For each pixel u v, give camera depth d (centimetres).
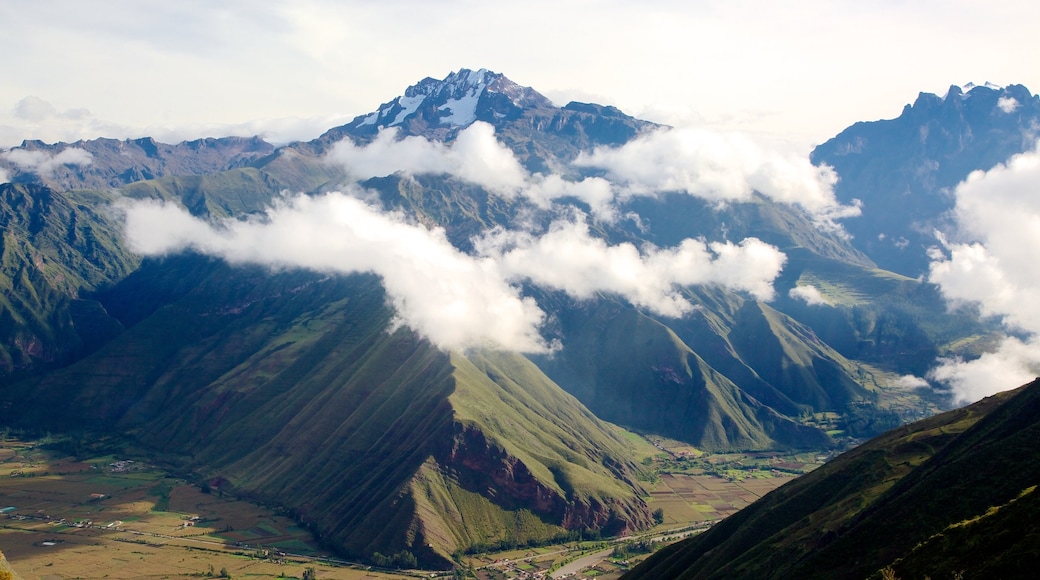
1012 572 15525
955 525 17700
